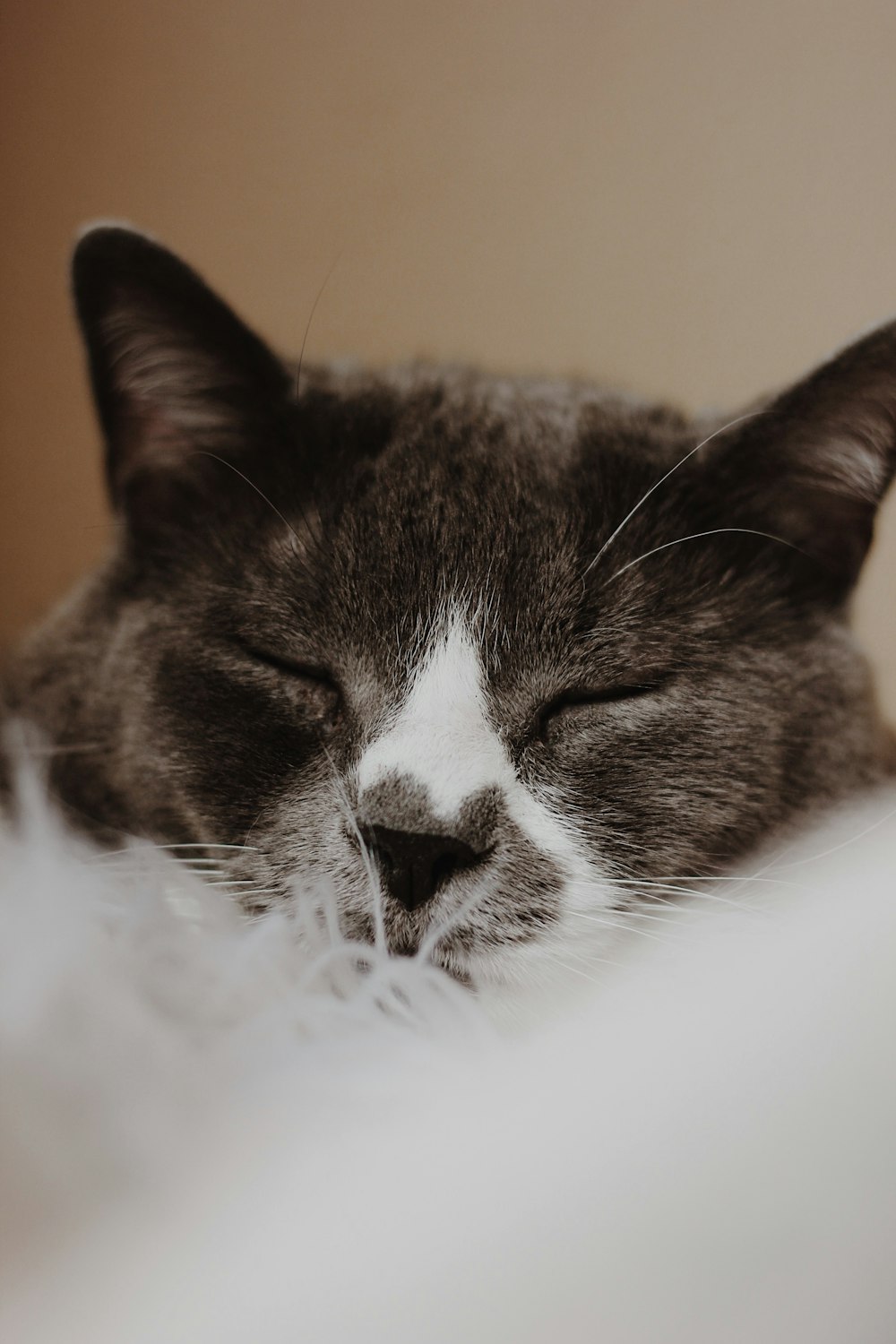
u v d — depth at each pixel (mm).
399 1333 190
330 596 291
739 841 291
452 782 278
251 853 285
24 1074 225
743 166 366
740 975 230
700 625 295
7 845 282
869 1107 213
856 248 358
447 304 386
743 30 363
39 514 414
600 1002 254
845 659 311
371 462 302
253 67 393
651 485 300
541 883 281
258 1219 215
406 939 275
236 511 307
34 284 410
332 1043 244
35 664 322
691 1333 188
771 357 366
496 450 304
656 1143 213
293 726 290
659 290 374
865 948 225
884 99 354
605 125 374
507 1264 197
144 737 299
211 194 397
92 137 404
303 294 393
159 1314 197
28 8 406
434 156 385
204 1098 229
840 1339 191
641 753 289
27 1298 202
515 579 289
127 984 244
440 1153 219
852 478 307
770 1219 199
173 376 308
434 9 382
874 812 296
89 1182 218
